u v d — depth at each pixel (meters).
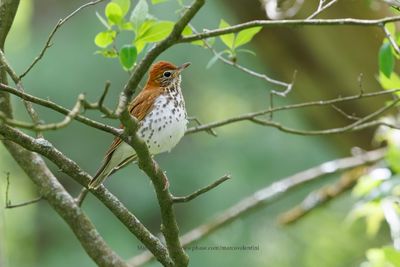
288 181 12.50
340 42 11.81
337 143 12.95
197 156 20.02
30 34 20.09
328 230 18.27
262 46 12.10
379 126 11.66
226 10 12.05
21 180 20.67
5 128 7.72
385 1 7.93
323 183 18.55
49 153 8.15
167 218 7.83
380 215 10.78
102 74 19.14
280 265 18.38
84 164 19.92
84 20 19.98
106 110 6.30
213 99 20.42
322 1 8.19
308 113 12.71
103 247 9.12
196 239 12.35
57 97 19.05
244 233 18.53
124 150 9.41
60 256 20.56
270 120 10.09
